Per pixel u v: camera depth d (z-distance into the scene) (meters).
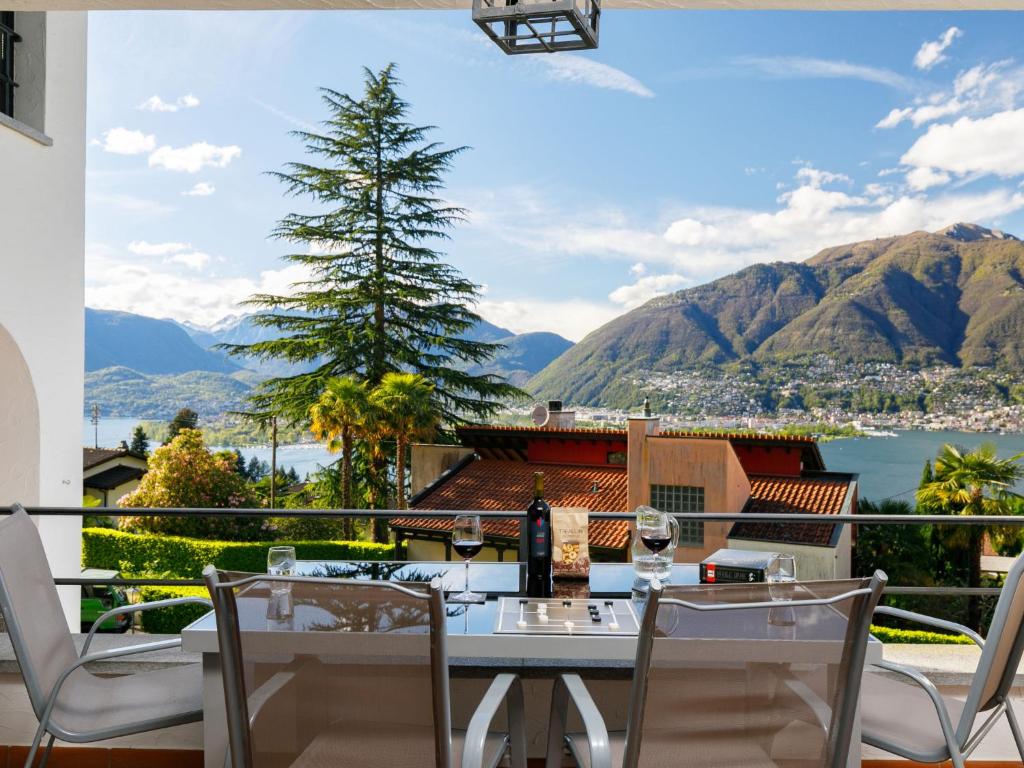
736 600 1.79
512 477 22.08
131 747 3.13
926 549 28.38
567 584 2.72
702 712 1.79
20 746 3.16
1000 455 29.94
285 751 1.82
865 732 2.30
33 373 6.38
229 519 28.83
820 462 22.00
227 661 1.82
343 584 1.76
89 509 3.62
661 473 20.03
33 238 6.36
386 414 28.97
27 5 4.20
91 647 3.38
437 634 1.74
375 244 30.91
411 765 1.79
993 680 2.21
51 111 6.55
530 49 2.10
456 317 31.12
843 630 1.80
